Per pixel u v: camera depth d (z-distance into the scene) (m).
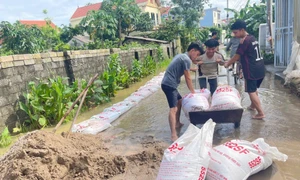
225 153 2.70
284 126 4.32
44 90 5.41
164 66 16.80
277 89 7.01
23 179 2.71
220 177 2.50
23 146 3.12
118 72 9.38
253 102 4.74
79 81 7.55
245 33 4.66
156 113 5.89
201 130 2.76
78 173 3.11
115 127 5.14
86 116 6.11
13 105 5.18
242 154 2.73
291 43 8.75
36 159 2.99
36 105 5.21
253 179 2.80
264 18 20.38
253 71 4.57
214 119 4.09
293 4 8.34
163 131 4.68
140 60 13.21
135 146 4.07
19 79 5.40
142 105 6.71
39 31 18.84
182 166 2.41
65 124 5.54
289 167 3.03
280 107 5.37
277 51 10.35
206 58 5.70
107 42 19.44
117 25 25.55
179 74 4.16
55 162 3.09
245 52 4.59
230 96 4.15
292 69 7.82
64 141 3.69
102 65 9.23
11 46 14.91
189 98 4.41
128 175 3.15
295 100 5.79
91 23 21.45
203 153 2.51
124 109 6.14
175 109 4.18
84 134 4.50
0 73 4.93
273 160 3.20
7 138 4.56
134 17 25.42
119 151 3.90
